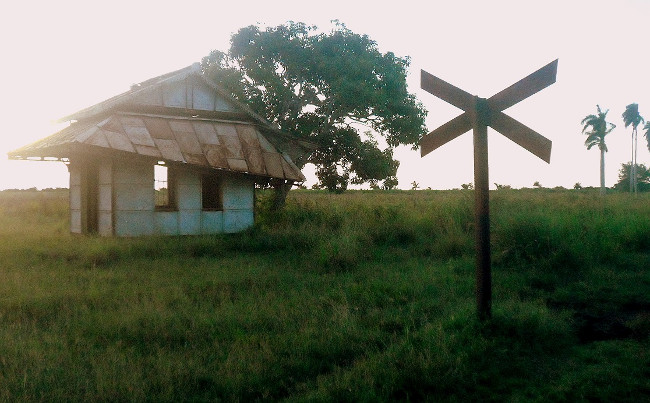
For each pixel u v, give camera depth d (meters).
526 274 9.92
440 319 6.64
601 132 65.44
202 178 18.09
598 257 11.45
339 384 4.51
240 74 21.44
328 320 6.66
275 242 14.73
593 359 5.44
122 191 16.12
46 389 4.45
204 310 7.22
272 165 18.17
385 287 8.53
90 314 6.94
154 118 16.95
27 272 10.08
